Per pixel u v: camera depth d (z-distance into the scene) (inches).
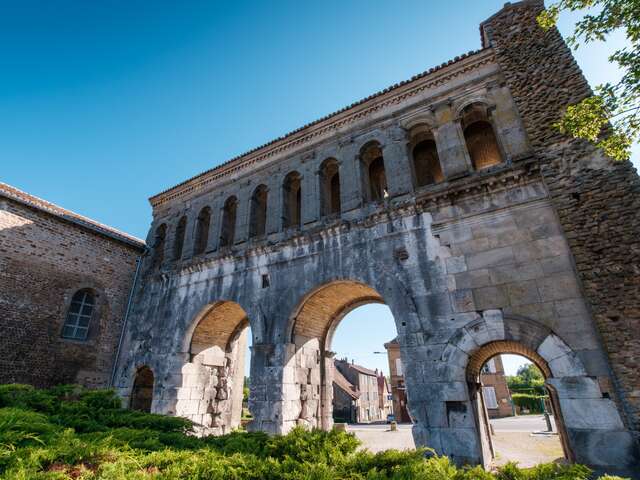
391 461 202.4
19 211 610.5
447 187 442.9
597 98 306.3
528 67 452.1
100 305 690.8
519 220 393.4
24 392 308.2
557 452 545.6
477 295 386.3
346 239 493.0
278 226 581.9
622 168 352.8
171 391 573.3
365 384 2368.4
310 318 548.4
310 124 610.5
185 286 641.0
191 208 740.7
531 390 2347.4
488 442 418.6
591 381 313.3
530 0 494.0
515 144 437.4
